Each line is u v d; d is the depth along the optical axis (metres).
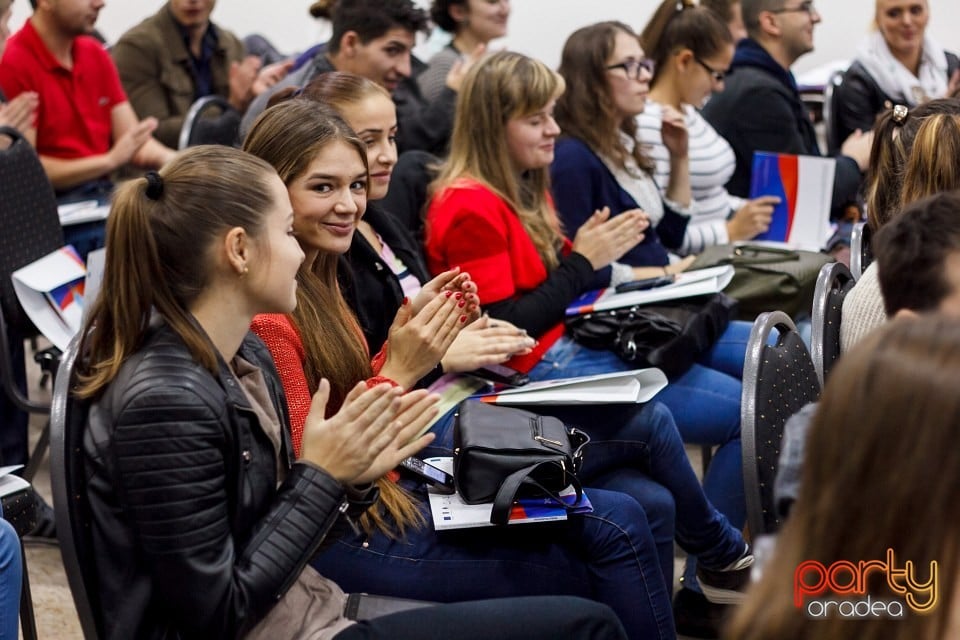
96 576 1.66
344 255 2.48
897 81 4.95
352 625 1.72
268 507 1.70
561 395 2.40
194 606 1.58
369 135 2.58
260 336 2.00
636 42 3.48
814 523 1.02
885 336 1.01
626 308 2.99
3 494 2.14
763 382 2.02
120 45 5.09
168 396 1.57
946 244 1.62
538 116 3.00
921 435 0.95
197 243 1.64
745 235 3.85
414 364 2.19
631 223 3.10
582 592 2.11
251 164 1.70
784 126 4.46
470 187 2.91
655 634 2.13
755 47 4.60
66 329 2.74
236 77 5.09
